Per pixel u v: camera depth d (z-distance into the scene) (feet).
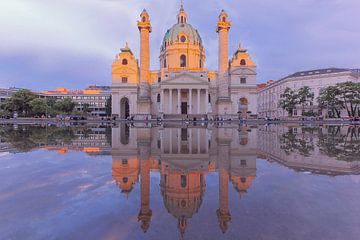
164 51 309.01
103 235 11.05
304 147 41.50
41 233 11.22
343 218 12.74
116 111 274.98
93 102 491.72
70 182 20.31
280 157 31.99
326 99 260.01
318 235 10.89
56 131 87.51
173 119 240.73
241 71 274.36
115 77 275.59
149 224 12.23
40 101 305.53
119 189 18.45
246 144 46.29
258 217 12.97
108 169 25.44
